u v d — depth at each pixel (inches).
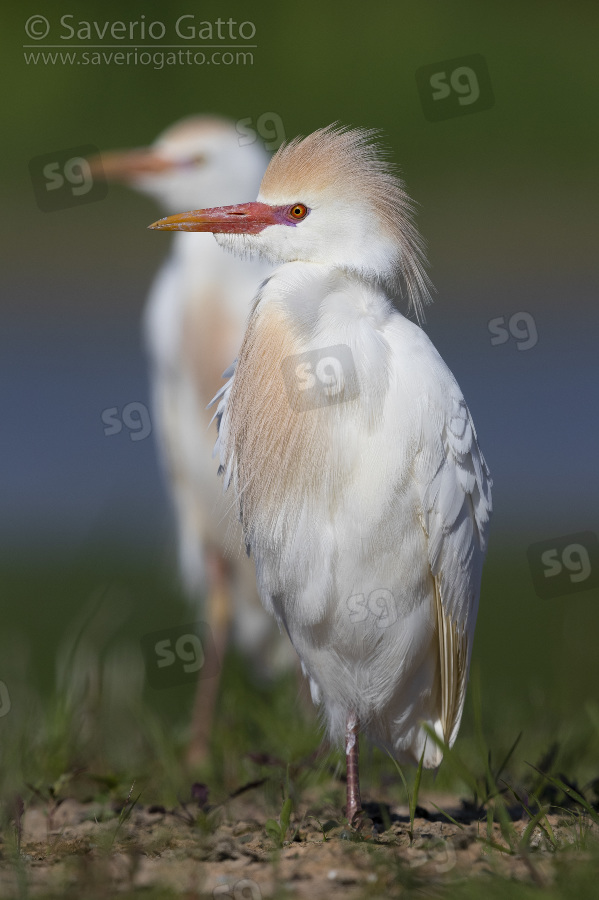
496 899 208.5
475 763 355.6
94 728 371.6
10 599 704.4
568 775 331.6
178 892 225.0
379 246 291.9
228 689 422.9
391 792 342.0
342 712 301.7
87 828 282.8
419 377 278.2
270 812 307.1
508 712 419.2
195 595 472.7
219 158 470.3
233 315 439.2
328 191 291.7
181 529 456.8
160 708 480.1
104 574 767.1
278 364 290.7
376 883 225.1
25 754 343.6
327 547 283.1
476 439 293.6
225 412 309.7
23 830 282.8
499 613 699.4
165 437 454.3
